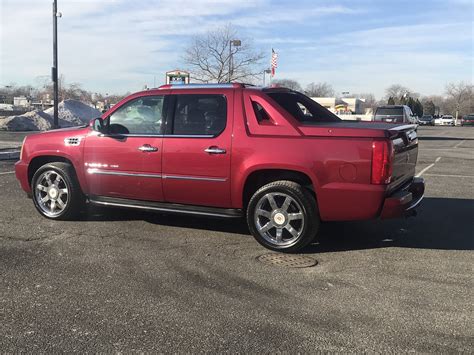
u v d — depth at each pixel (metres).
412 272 4.77
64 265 4.87
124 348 3.27
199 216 5.79
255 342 3.36
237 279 4.55
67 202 6.48
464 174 12.00
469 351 3.26
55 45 22.44
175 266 4.89
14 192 8.55
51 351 3.22
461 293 4.25
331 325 3.62
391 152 4.94
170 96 5.84
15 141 20.16
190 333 3.48
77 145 6.32
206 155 5.51
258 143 5.29
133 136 5.94
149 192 5.93
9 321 3.64
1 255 5.14
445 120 67.50
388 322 3.68
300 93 6.80
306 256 5.27
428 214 7.32
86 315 3.75
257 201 5.37
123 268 4.81
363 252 5.42
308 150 5.10
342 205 5.05
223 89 5.63
